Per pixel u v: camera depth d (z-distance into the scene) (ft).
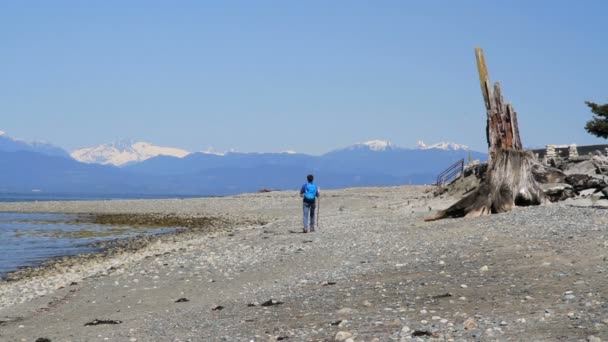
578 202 109.40
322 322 45.57
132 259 111.14
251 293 64.08
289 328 44.83
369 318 44.98
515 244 72.95
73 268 107.86
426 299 50.01
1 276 104.94
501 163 114.93
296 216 239.30
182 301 63.46
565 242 69.00
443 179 222.69
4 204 386.73
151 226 227.40
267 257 90.84
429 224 110.32
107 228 218.79
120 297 68.90
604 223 82.02
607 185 119.24
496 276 55.83
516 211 106.01
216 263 89.10
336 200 270.87
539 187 115.24
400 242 91.25
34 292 78.33
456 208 116.37
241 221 225.76
